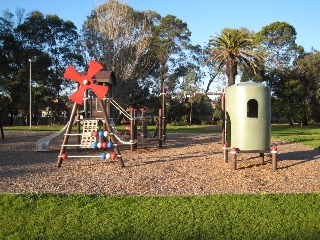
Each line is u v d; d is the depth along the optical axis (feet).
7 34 156.76
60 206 16.87
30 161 33.76
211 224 14.49
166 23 174.81
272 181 23.88
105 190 20.81
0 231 13.82
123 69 133.90
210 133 84.17
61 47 167.73
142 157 36.83
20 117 167.63
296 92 136.15
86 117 43.27
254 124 28.96
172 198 18.21
